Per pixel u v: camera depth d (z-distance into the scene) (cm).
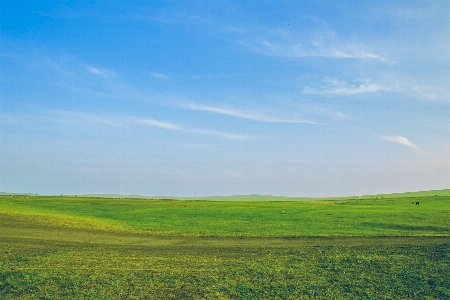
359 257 3170
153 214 7694
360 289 2341
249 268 2836
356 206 10975
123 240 4166
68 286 2355
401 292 2289
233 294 2252
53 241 3928
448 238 4319
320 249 3606
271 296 2222
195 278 2561
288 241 4181
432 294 2252
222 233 4781
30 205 9094
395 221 6203
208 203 13412
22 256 3130
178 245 3881
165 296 2208
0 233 4253
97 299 2138
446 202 13125
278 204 13025
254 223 6044
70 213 7331
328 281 2512
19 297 2147
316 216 7281
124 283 2433
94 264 2916
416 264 2917
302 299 2173
